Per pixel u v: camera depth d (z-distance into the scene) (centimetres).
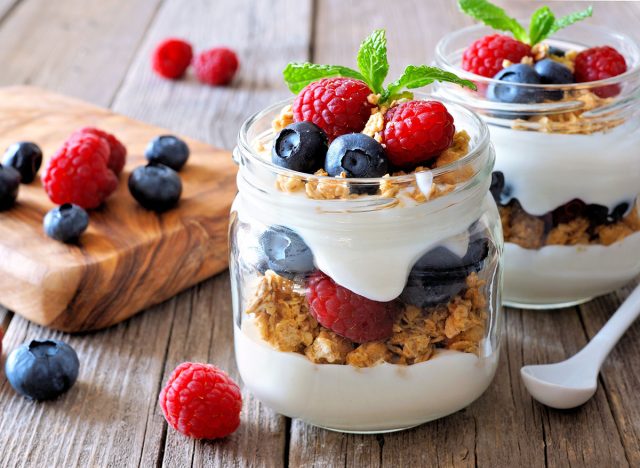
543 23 60
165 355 58
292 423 55
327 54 86
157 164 66
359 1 98
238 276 53
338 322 51
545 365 56
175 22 96
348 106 52
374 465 53
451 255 51
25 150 68
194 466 53
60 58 89
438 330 52
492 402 55
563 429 54
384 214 50
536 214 58
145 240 62
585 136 57
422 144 50
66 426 55
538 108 57
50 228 62
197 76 85
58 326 60
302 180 50
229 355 58
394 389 52
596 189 57
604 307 60
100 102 80
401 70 80
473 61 59
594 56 59
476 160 51
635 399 55
